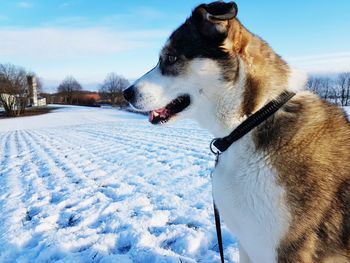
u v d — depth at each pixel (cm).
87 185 147
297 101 53
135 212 109
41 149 309
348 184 47
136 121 758
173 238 89
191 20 60
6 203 129
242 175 50
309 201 46
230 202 52
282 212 47
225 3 54
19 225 105
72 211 114
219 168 55
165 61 63
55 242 90
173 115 63
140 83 65
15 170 204
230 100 55
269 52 57
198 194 123
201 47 57
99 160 214
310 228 46
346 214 46
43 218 108
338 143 50
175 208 110
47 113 1342
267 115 51
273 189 48
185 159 192
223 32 55
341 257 47
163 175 156
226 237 88
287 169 48
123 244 89
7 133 635
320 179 47
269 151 49
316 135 50
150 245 86
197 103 60
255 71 54
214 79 56
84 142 347
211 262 77
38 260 82
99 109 1476
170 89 63
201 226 95
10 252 87
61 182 157
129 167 182
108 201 122
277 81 53
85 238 92
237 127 52
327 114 53
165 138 319
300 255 47
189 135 330
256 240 50
